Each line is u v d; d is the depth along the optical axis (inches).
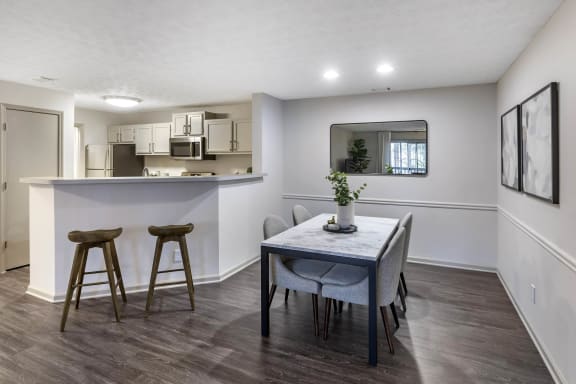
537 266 96.5
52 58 122.2
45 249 125.6
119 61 125.9
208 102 208.5
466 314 114.9
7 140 157.8
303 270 104.0
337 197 116.3
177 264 139.5
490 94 156.8
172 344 95.3
